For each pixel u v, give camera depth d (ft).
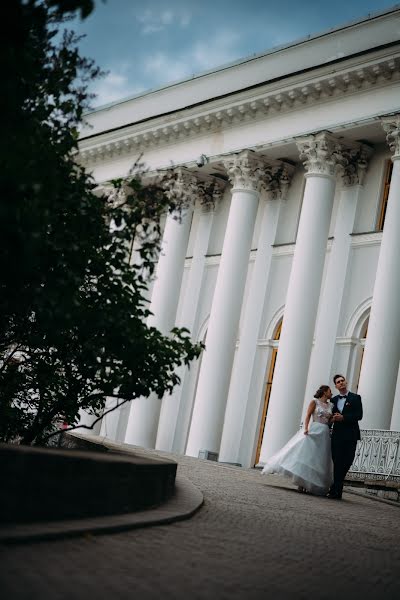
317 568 25.64
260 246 109.91
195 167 113.60
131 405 115.75
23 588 16.83
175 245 116.37
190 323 118.32
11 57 22.36
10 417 42.78
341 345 97.66
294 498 50.98
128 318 37.32
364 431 74.64
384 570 27.25
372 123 92.32
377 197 98.17
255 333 108.17
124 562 21.68
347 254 98.84
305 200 98.02
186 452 104.88
